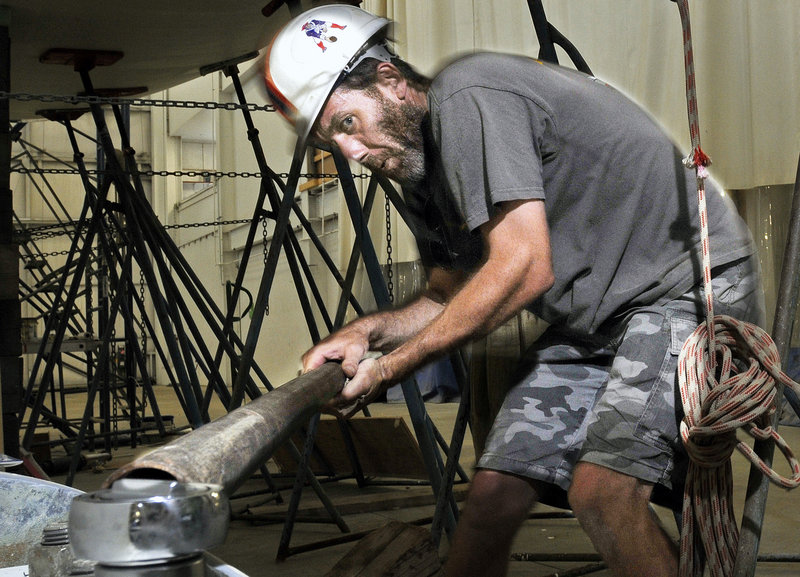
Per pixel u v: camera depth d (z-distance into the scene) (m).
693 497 1.33
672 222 1.49
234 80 4.66
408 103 1.61
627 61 5.70
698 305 1.46
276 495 3.98
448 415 7.52
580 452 1.44
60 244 17.69
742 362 1.34
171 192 17.20
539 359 1.67
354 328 1.61
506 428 1.60
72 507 0.33
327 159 11.05
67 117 5.61
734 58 5.42
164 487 0.35
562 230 1.51
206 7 3.67
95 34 3.97
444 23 6.95
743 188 5.44
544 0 6.09
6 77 3.54
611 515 1.36
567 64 5.93
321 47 1.61
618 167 1.46
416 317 1.72
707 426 1.24
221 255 14.61
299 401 0.79
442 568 1.44
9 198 3.55
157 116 17.59
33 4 3.52
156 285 3.72
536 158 1.36
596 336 1.57
